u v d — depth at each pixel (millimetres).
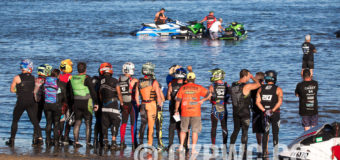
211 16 147625
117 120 42562
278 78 85812
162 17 154750
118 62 106125
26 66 43500
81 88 42375
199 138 49844
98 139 47406
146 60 108562
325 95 70812
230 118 58781
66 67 43594
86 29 174375
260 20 195750
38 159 37938
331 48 122375
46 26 185125
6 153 40812
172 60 108250
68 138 45094
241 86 40562
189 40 146125
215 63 103562
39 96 43969
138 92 42812
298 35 149625
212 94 42938
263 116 40594
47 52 122062
